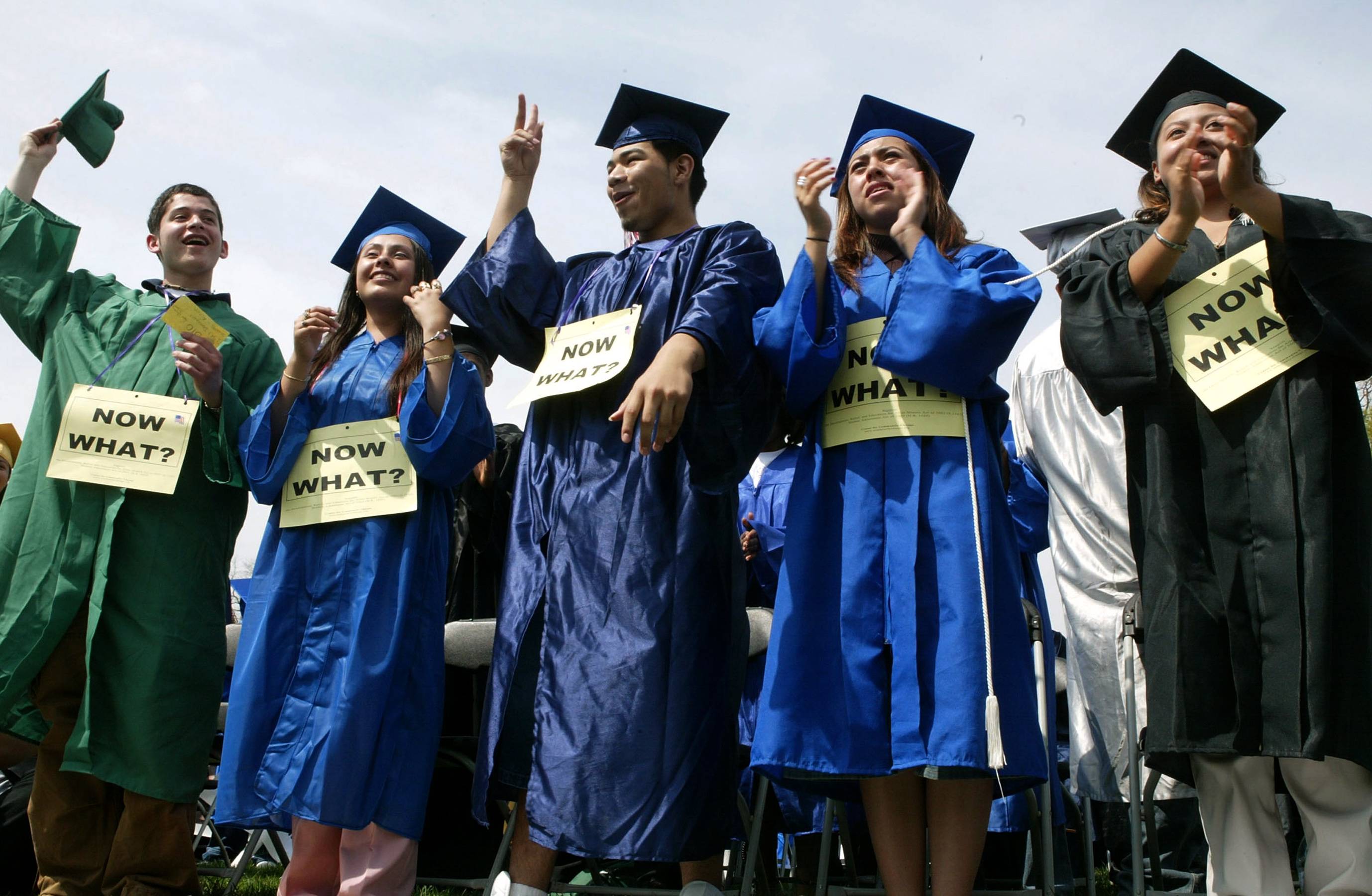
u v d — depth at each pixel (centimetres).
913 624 317
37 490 443
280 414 412
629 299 381
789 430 396
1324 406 318
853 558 329
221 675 434
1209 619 315
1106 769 469
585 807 321
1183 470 330
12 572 431
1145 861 533
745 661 360
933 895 319
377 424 402
